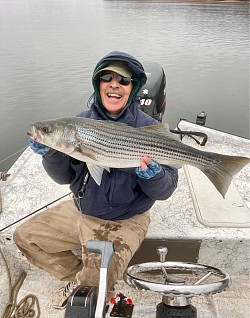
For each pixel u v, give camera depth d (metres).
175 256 1.26
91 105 1.19
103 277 0.80
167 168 1.13
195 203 1.40
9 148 3.14
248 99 4.51
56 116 3.97
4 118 3.87
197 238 1.22
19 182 1.59
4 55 7.39
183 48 7.78
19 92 4.82
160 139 1.07
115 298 1.14
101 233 1.10
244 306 1.15
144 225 1.17
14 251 1.27
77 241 1.19
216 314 1.11
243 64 6.40
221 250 1.24
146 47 8.04
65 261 1.20
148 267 0.97
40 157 1.82
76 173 1.15
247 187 1.57
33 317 1.11
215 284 0.83
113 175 1.09
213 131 2.07
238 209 1.37
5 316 1.11
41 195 1.49
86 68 6.17
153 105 1.87
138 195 1.14
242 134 3.51
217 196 1.45
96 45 8.40
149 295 1.19
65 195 1.42
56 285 1.25
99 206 1.12
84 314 0.74
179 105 4.30
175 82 5.30
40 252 1.17
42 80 5.43
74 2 27.19
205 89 4.94
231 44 8.14
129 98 1.15
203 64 6.43
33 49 8.03
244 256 1.24
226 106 4.26
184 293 0.81
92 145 1.02
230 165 1.11
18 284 1.24
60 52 7.64
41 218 1.19
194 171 1.63
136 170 1.04
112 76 1.09
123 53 1.12
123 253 1.05
